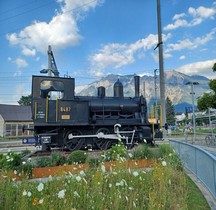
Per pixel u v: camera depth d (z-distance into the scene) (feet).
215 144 47.65
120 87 44.55
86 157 22.77
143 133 39.91
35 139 33.63
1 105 148.25
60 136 35.81
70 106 36.09
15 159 20.94
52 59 66.08
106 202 11.98
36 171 20.51
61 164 22.40
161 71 62.59
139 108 42.55
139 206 12.25
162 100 60.59
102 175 14.47
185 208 12.24
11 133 141.79
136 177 15.47
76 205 11.42
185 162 23.67
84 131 37.58
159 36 65.05
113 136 38.24
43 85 35.76
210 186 15.31
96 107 39.73
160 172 15.96
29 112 155.43
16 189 13.44
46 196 11.43
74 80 37.83
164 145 26.37
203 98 48.16
